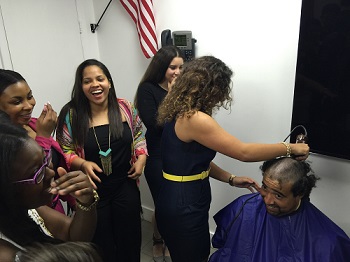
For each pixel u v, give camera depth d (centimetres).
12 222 56
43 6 195
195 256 132
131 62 214
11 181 54
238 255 112
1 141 54
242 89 167
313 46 124
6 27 181
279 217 110
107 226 163
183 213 125
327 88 125
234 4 157
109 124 153
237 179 143
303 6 122
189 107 113
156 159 179
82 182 74
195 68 115
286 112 156
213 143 112
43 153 62
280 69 152
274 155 113
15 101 119
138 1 185
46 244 46
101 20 219
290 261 102
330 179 149
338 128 127
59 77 212
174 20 181
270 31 150
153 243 214
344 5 112
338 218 153
